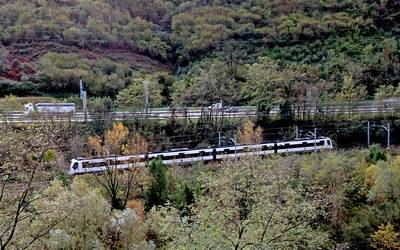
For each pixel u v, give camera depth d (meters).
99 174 42.25
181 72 84.19
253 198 21.92
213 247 20.41
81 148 47.38
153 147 53.59
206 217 21.28
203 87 66.75
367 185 38.16
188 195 35.72
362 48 83.06
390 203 35.81
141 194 40.22
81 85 66.25
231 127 56.97
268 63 74.12
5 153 17.84
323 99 63.72
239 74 72.88
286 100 60.72
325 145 53.81
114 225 27.14
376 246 33.50
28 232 21.14
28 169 18.41
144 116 56.84
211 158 49.84
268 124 58.88
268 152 48.72
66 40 88.81
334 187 37.03
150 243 26.81
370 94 71.06
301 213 23.12
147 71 83.81
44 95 74.25
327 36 88.12
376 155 44.22
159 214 29.81
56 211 22.97
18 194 18.75
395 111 60.78
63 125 45.75
